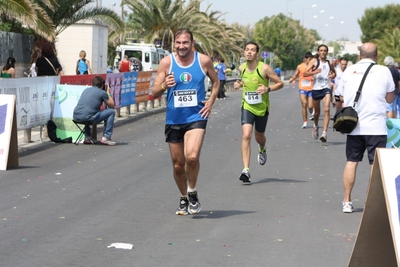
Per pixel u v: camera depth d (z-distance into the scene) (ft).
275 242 25.81
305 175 41.86
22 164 43.78
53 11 90.53
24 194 33.99
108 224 28.14
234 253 24.16
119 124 72.79
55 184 36.88
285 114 90.84
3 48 94.84
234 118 82.69
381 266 21.34
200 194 35.24
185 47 28.04
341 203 33.47
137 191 35.47
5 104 42.01
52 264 22.34
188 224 28.48
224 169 43.60
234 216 30.19
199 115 28.55
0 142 41.60
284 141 59.67
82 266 22.21
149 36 166.40
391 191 19.34
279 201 33.76
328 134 66.23
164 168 43.24
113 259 23.11
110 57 169.37
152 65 133.80
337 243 25.81
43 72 64.34
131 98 84.07
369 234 21.17
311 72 58.29
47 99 55.36
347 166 31.09
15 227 27.25
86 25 123.03
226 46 213.05
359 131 30.40
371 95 30.22
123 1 164.86
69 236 26.03
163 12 165.68
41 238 25.66
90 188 36.01
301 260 23.48
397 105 60.80
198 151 28.32
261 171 43.04
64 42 123.65
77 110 54.29
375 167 20.38
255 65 38.73
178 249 24.56
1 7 73.87
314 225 28.66
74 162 45.06
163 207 31.78
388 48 229.86
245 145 38.32
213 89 28.84
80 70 84.23
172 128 28.78
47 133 56.59
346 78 30.94
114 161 45.88
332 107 111.65
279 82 38.91
